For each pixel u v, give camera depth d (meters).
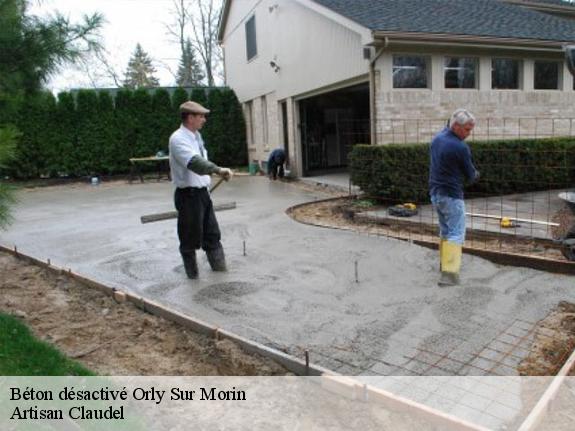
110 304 4.43
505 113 11.27
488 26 11.01
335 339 3.68
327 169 15.55
